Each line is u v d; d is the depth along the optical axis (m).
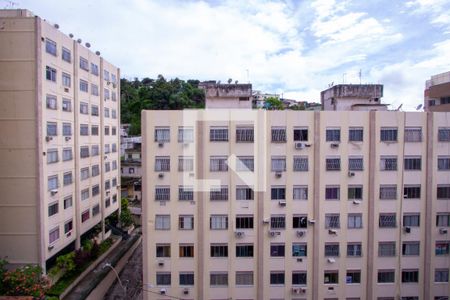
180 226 21.66
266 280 21.88
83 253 26.53
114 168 37.56
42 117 23.38
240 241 21.78
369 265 22.05
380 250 22.17
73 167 28.09
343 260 22.03
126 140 53.38
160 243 21.66
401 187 22.08
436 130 22.03
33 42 22.78
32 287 20.45
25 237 23.17
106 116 35.34
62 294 22.72
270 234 21.66
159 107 55.94
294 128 21.69
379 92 26.38
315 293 21.95
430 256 22.25
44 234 23.56
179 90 56.88
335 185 21.88
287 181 21.75
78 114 28.84
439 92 28.91
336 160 21.84
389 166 22.00
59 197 25.72
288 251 21.89
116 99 38.16
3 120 23.00
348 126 21.80
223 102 24.39
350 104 26.34
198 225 21.58
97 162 33.00
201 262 21.64
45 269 23.64
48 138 23.97
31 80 22.88
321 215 21.88
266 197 21.72
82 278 25.92
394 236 22.16
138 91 63.50
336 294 22.06
